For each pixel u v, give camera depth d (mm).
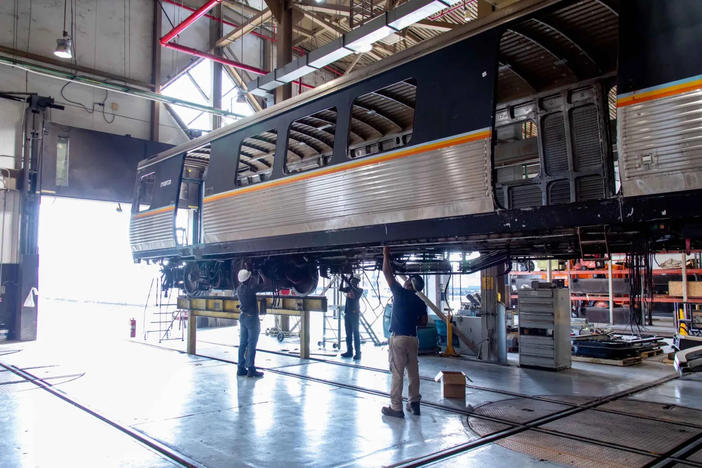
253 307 7539
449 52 4793
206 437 4625
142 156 13836
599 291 14945
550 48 5297
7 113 12320
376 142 7688
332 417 5262
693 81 3414
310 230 6043
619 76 3756
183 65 15570
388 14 8531
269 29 17734
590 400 5988
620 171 3717
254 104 16922
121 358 9406
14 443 4523
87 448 4383
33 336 12117
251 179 7324
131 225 10281
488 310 9023
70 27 13406
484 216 4438
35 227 12242
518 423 4992
